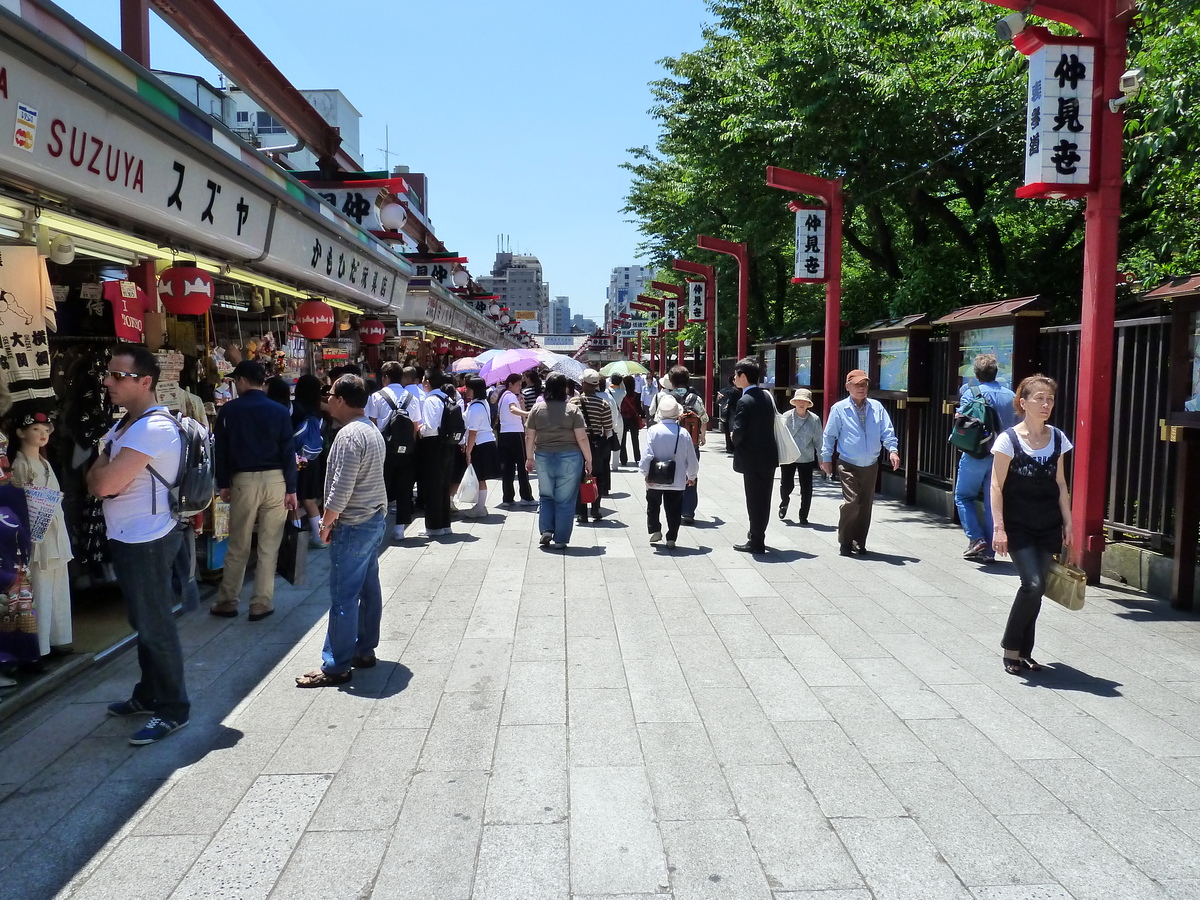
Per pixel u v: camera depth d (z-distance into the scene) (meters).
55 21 3.98
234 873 3.11
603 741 4.20
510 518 10.80
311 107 11.71
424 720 4.46
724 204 18.28
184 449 4.29
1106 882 3.04
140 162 4.83
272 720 4.48
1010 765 3.93
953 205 17.11
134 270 6.12
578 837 3.33
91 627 5.89
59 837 3.36
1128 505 7.29
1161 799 3.62
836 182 14.31
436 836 3.35
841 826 3.41
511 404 11.76
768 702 4.68
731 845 3.28
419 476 9.48
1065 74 6.78
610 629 6.01
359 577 4.99
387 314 14.26
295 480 6.21
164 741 4.22
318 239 8.59
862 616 6.30
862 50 13.02
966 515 8.13
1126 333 7.23
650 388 19.73
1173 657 5.38
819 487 13.61
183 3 8.05
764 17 14.65
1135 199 12.51
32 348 4.87
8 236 4.70
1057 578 4.85
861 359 13.60
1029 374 8.40
